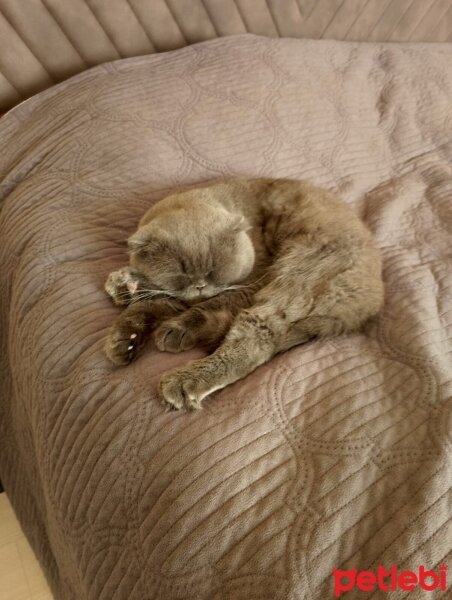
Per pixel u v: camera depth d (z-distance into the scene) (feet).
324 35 3.92
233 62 3.10
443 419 1.64
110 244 2.36
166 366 1.92
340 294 2.18
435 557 1.33
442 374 1.82
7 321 2.46
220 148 2.75
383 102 3.50
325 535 1.38
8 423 2.64
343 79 3.41
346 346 2.07
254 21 3.58
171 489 1.49
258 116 2.91
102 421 1.72
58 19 2.96
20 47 2.95
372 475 1.51
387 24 4.09
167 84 2.87
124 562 1.55
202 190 2.51
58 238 2.27
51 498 1.86
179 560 1.40
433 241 2.67
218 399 1.82
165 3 3.18
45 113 2.80
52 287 2.13
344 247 2.31
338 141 3.11
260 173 2.81
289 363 1.90
